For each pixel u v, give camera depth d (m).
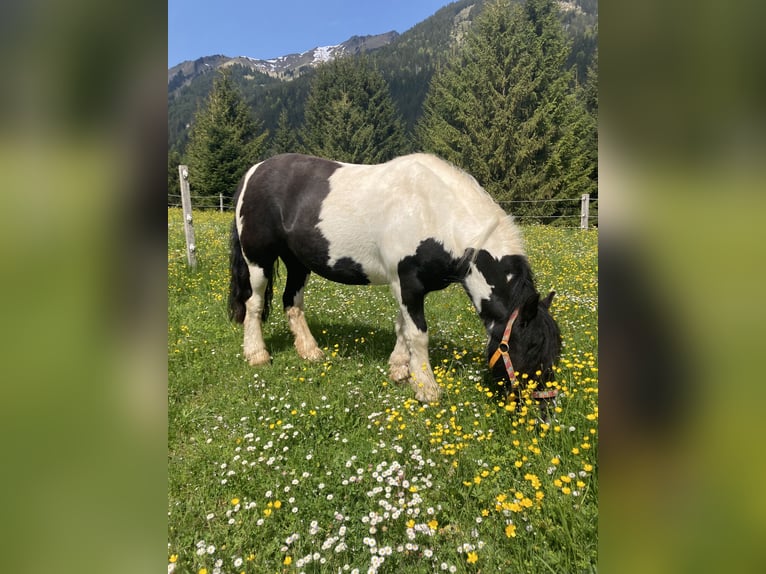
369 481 2.76
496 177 27.30
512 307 3.55
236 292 5.01
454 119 29.98
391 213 4.00
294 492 2.72
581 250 9.47
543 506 2.40
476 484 2.69
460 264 3.81
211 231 11.93
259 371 4.58
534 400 3.32
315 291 7.34
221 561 2.20
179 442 3.45
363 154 40.59
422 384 3.94
